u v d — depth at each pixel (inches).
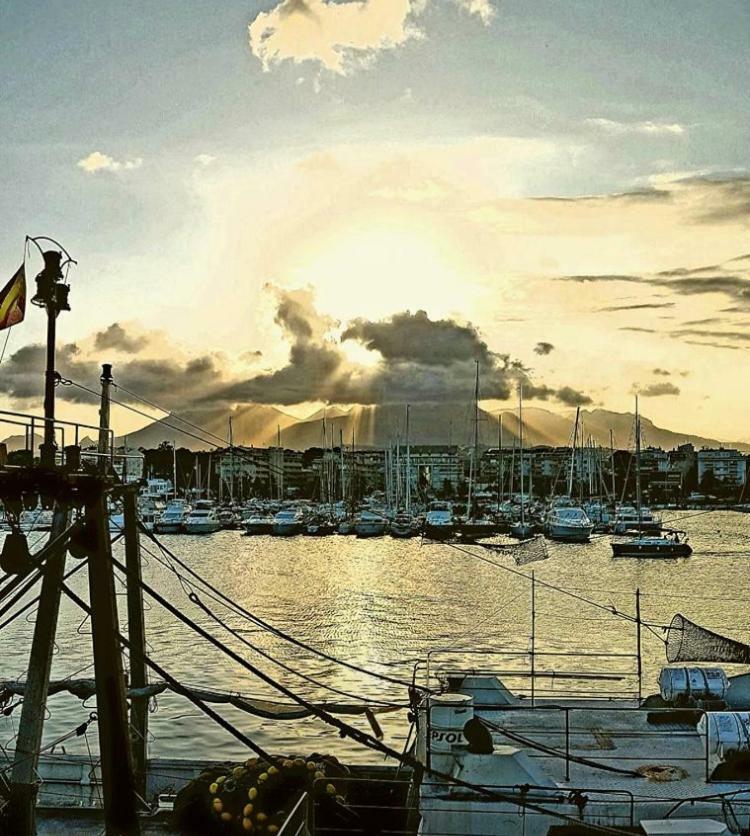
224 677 2347.4
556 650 2731.3
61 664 2422.5
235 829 805.9
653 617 3479.3
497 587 4503.0
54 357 905.5
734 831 708.0
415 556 6092.5
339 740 1727.4
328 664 2541.8
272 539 7263.8
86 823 881.5
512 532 6712.6
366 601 4001.0
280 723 1833.2
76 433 835.4
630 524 7263.8
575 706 983.0
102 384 972.6
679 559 5821.9
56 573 815.7
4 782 786.8
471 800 738.8
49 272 899.4
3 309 863.7
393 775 954.1
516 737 820.0
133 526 971.3
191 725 1828.2
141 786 954.1
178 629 3056.1
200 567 5383.9
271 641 2915.8
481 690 992.9
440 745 757.3
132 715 964.6
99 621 782.5
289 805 806.5
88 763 1000.9
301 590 4352.9
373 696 2122.3
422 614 3602.4
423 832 740.0
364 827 791.7
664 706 934.4
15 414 762.8
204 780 851.4
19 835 778.2
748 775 768.9
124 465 981.2
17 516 777.6
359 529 7416.3
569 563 5615.2
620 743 872.9
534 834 730.2
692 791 758.5
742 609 3725.4
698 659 1054.4
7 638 2787.9
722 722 780.0
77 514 834.2
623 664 2412.6
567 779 786.8
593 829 693.3
